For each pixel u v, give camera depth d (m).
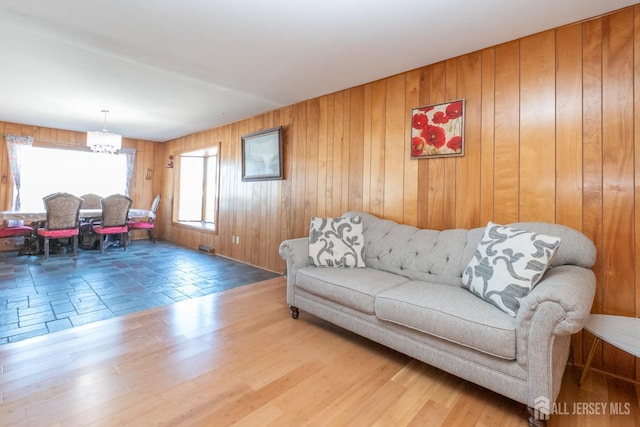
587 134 1.92
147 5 1.90
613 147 1.84
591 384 1.75
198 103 3.82
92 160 5.99
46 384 1.59
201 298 2.99
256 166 4.27
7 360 1.81
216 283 3.51
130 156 6.41
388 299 1.84
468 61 2.41
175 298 2.97
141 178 6.64
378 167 2.95
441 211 2.53
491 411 1.49
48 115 4.54
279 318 2.55
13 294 2.96
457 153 2.43
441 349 1.66
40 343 2.03
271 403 1.51
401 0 1.80
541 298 1.31
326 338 2.22
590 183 1.91
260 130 4.23
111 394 1.53
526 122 2.14
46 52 2.53
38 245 4.88
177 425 1.34
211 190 6.78
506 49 2.24
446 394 1.62
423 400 1.57
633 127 1.79
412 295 1.81
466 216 2.40
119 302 2.82
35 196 5.34
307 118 3.64
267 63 2.68
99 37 2.29
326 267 2.49
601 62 1.88
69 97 3.65
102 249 5.09
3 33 2.24
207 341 2.12
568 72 1.99
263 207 4.25
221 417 1.40
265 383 1.67
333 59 2.58
